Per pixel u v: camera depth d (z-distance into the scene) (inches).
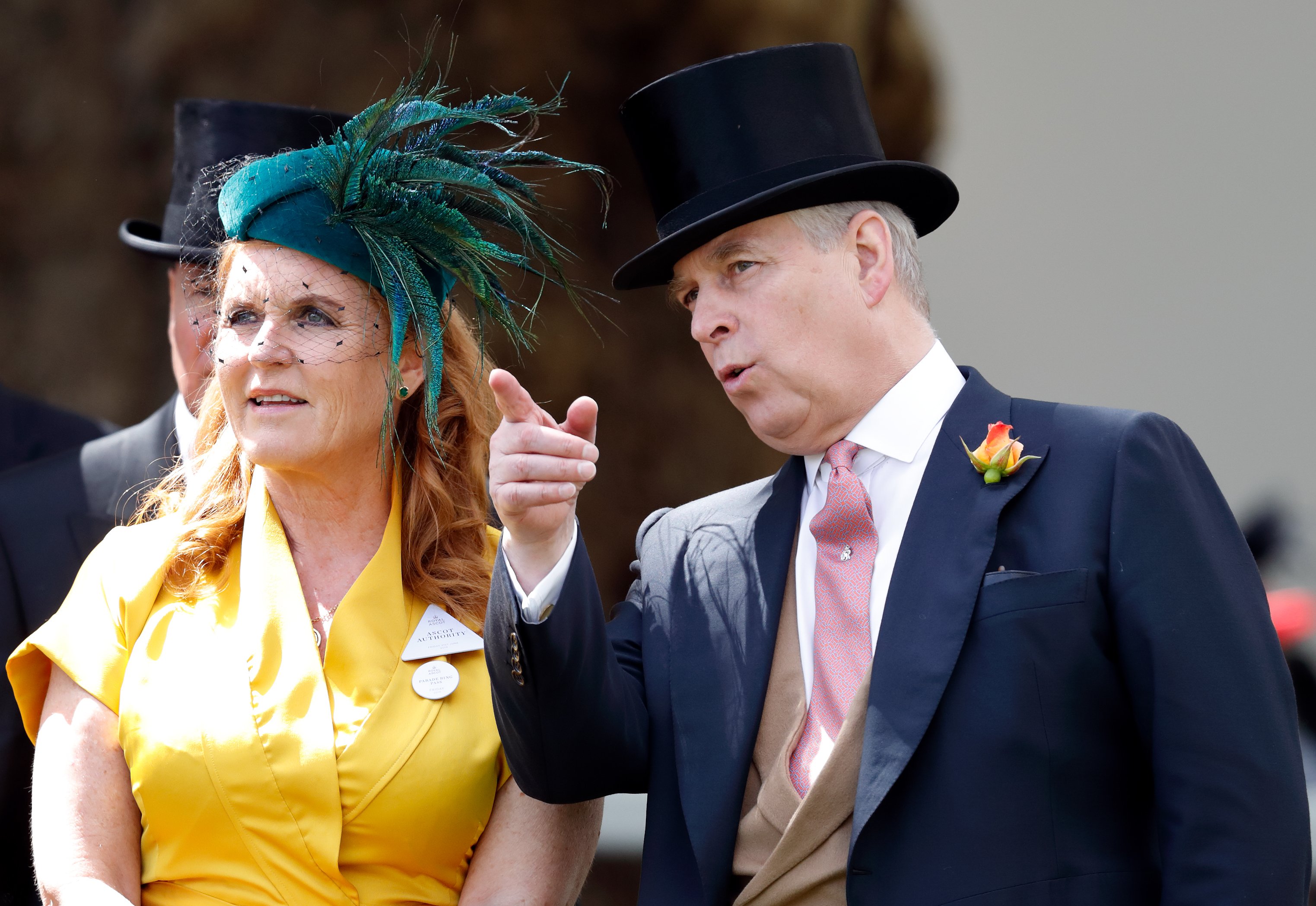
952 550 310.7
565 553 309.1
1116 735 300.7
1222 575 299.3
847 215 334.6
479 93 948.6
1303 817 286.5
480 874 341.7
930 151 1120.8
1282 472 1624.0
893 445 331.0
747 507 353.4
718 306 335.3
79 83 959.6
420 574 359.3
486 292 352.8
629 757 326.0
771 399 332.5
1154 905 294.5
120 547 359.6
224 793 325.7
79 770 333.4
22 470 451.2
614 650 338.6
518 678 304.3
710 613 337.1
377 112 343.3
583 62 968.3
